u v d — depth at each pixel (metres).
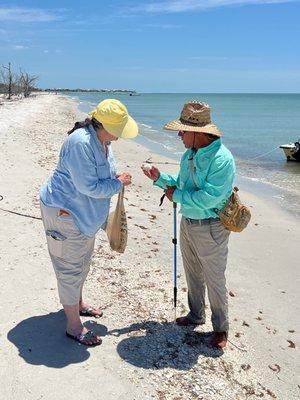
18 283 5.53
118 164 17.27
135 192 12.06
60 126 29.41
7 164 13.06
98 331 4.72
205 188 4.19
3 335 4.47
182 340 4.74
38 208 8.78
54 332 4.59
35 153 16.05
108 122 3.89
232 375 4.36
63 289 4.28
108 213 4.30
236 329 5.39
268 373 4.59
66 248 4.15
